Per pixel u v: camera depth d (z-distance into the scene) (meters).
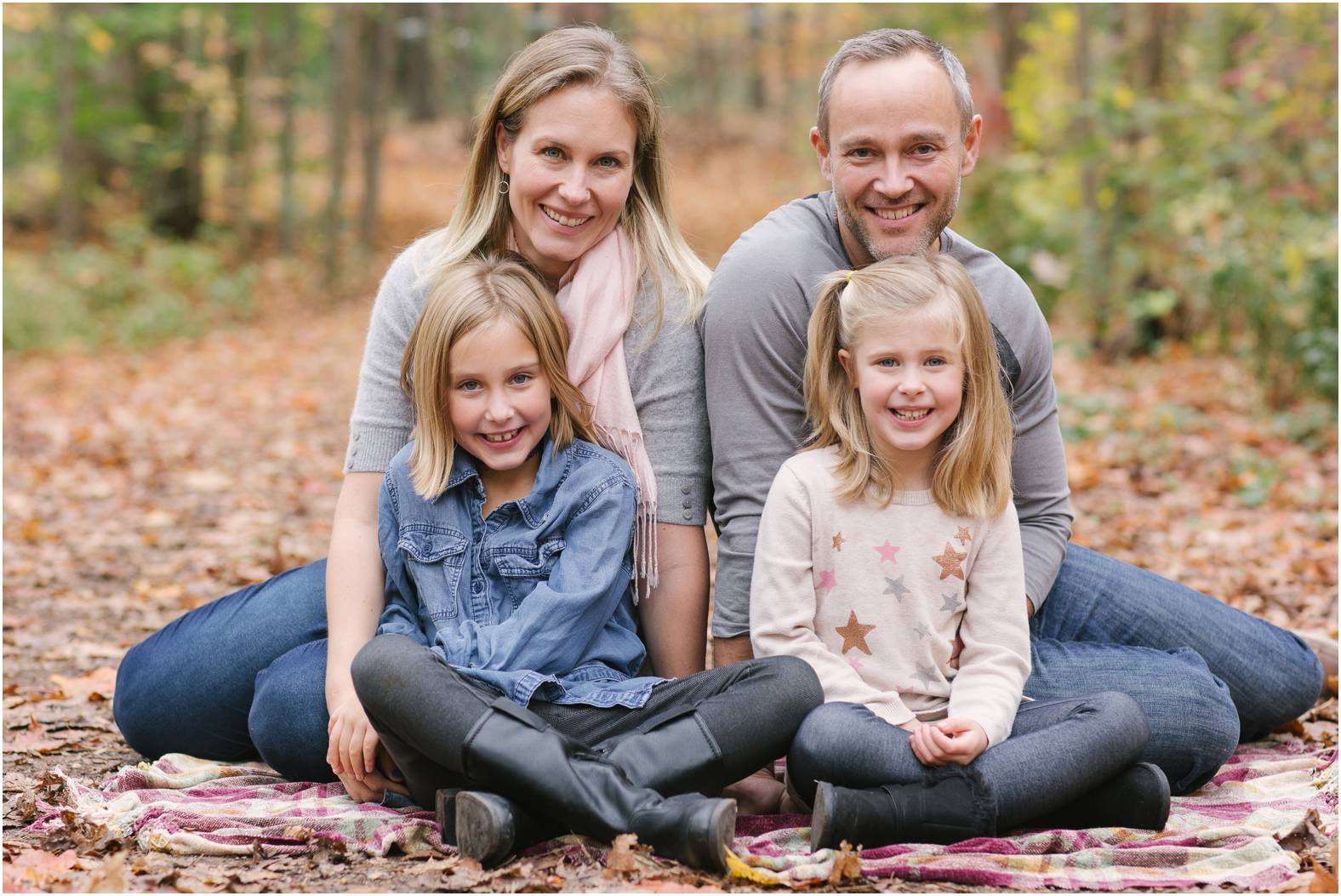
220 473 7.07
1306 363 6.80
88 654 4.04
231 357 11.67
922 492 2.62
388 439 2.82
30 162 16.88
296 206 17.97
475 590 2.60
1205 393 7.66
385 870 2.24
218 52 16.50
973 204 10.89
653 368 2.84
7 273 12.45
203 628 2.94
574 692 2.44
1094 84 9.84
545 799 2.22
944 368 2.53
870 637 2.58
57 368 10.74
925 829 2.30
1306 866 2.26
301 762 2.74
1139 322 9.05
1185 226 8.33
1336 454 6.32
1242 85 8.73
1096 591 2.95
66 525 5.95
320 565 2.99
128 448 7.68
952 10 12.95
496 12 25.98
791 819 2.50
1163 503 5.85
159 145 16.77
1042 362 2.88
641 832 2.20
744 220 20.45
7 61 16.27
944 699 2.58
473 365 2.59
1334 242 6.83
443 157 26.09
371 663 2.35
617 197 2.80
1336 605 4.35
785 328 2.74
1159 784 2.39
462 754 2.25
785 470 2.64
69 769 2.98
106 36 15.23
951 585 2.58
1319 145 8.23
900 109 2.67
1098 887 2.15
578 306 2.80
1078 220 9.73
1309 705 3.05
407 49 29.95
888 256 2.78
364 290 16.05
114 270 13.65
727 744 2.33
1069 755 2.36
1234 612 3.00
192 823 2.42
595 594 2.53
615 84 2.76
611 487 2.65
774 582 2.58
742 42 33.38
